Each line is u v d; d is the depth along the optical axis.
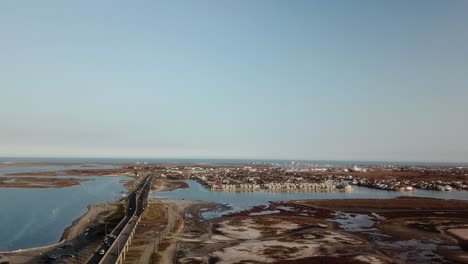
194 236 104.31
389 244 99.62
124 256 80.25
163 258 81.75
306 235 107.56
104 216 129.75
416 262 83.75
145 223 119.19
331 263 80.94
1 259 78.69
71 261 77.00
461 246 98.31
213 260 81.56
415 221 132.75
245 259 82.81
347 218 138.38
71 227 114.12
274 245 95.38
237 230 113.25
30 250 86.00
